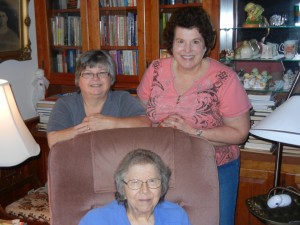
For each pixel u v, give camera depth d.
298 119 1.35
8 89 1.56
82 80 1.77
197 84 1.74
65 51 2.82
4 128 1.51
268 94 2.37
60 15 2.78
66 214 1.39
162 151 1.43
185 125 1.70
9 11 2.54
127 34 2.62
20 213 2.26
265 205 1.64
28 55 2.74
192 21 1.63
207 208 1.44
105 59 1.77
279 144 1.72
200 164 1.44
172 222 1.41
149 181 1.29
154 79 1.84
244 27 2.42
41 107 2.75
